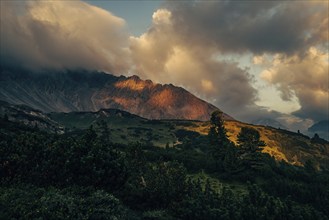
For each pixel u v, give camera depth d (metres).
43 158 56.53
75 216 38.34
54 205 38.84
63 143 59.12
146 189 56.31
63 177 53.12
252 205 61.00
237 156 102.19
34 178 53.06
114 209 42.75
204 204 56.94
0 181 50.75
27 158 55.47
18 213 36.38
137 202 55.19
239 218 57.59
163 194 56.44
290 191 80.38
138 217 49.41
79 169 53.88
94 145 58.78
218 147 113.81
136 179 58.97
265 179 93.38
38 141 61.09
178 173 59.88
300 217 63.91
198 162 101.88
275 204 66.12
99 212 40.50
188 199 56.97
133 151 62.47
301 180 96.94
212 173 97.31
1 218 35.25
